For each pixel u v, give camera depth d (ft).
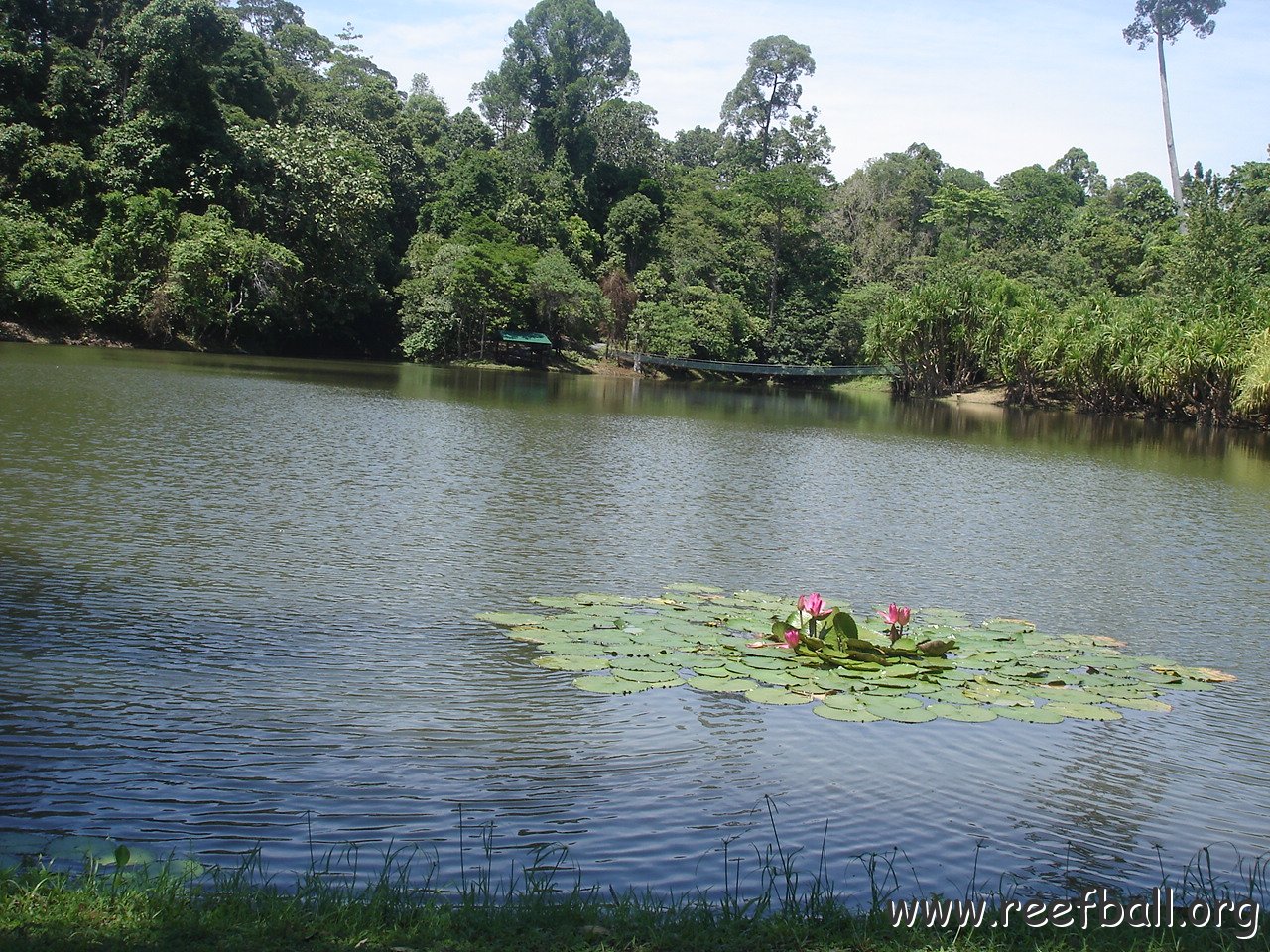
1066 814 25.58
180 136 218.59
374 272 260.01
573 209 329.31
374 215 249.14
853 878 21.56
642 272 311.27
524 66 365.81
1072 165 481.05
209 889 19.01
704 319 298.97
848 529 67.56
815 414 181.37
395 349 265.54
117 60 225.56
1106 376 220.23
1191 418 211.82
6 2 222.28
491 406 142.00
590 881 20.94
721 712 31.35
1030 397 245.86
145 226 205.67
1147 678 37.11
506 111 368.68
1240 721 33.47
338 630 38.17
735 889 20.81
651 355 285.84
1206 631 46.75
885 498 82.38
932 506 79.77
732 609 42.86
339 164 244.22
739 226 329.52
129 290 204.13
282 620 38.96
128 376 135.33
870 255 357.82
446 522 60.34
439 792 24.85
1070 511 81.35
